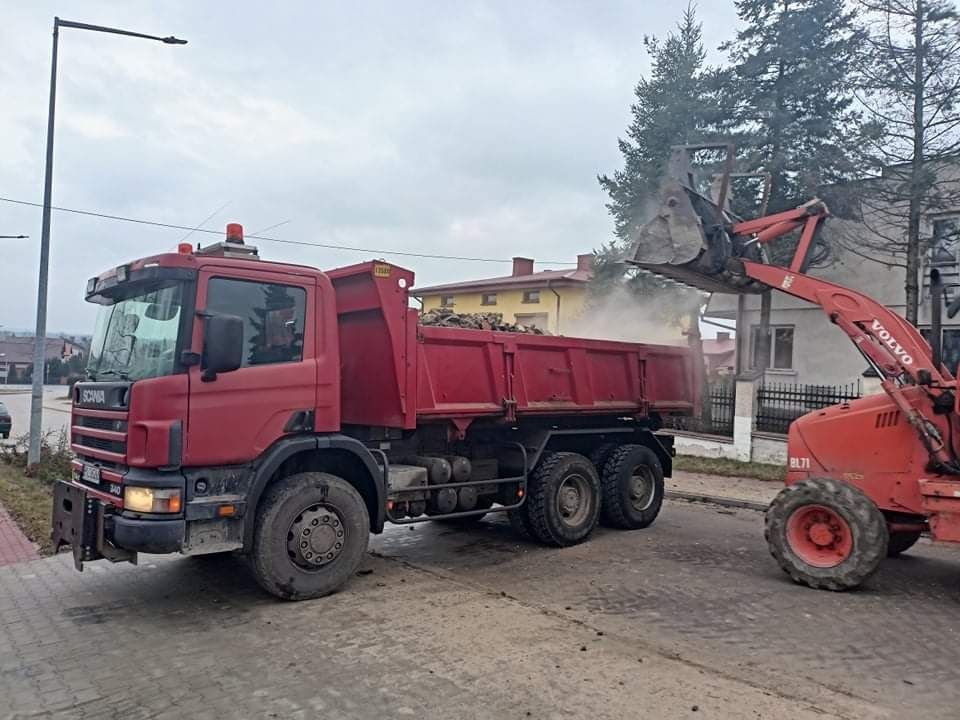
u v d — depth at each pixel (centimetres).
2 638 541
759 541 900
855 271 1888
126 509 559
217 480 586
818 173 1585
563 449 924
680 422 1106
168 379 562
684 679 467
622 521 955
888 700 441
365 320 719
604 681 462
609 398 953
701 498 1210
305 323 640
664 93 2088
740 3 1742
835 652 520
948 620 598
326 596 640
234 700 436
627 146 2186
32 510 986
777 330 2062
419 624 570
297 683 459
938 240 1602
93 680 466
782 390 1555
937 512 655
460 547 854
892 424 703
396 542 880
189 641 532
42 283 1350
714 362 4338
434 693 444
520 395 831
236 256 653
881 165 1519
